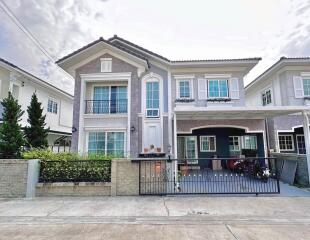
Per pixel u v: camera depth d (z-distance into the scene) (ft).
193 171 45.24
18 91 48.42
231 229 16.46
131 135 41.11
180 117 42.75
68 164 27.40
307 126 33.32
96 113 43.70
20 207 21.89
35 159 27.04
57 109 63.98
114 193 26.27
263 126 45.57
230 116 42.22
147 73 45.91
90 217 19.11
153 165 27.48
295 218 18.84
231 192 27.09
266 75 54.49
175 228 16.66
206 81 46.98
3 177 26.03
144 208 21.52
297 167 33.17
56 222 18.01
